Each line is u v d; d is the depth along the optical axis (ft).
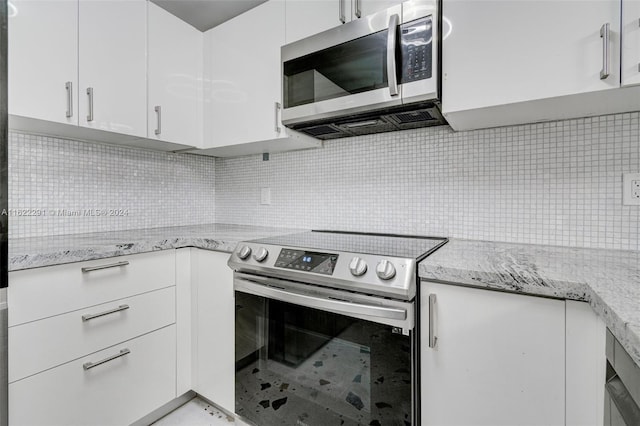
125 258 4.20
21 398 3.27
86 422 3.80
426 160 4.78
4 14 2.80
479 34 3.24
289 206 6.21
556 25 2.89
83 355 3.77
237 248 4.19
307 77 4.43
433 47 3.51
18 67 3.72
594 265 2.81
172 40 5.41
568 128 3.83
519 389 2.53
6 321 2.94
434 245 3.85
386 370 3.03
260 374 4.01
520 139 4.10
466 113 3.50
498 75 3.15
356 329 3.21
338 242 4.11
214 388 4.72
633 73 2.60
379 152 5.17
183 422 4.70
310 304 3.41
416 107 3.87
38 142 4.75
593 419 2.25
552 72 2.91
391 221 5.07
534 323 2.47
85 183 5.29
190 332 5.02
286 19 4.75
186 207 6.86
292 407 3.73
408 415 2.92
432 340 2.87
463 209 4.49
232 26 5.42
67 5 4.15
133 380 4.30
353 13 4.15
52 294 3.50
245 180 6.88
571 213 3.83
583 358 2.29
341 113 4.17
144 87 5.01
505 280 2.53
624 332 1.63
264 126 5.03
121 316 4.15
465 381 2.74
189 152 6.50
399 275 2.89
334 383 3.38
